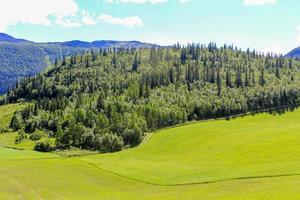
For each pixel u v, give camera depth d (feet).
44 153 517.14
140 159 419.95
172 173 308.40
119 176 311.27
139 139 562.25
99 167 354.54
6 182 282.36
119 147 547.08
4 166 356.38
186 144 481.46
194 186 243.81
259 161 314.55
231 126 594.65
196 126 623.36
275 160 306.76
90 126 641.81
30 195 238.27
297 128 483.92
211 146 437.17
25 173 322.75
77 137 585.22
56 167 354.95
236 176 256.32
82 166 361.10
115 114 641.40
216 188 219.82
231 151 385.70
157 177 296.71
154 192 233.96
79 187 269.64
